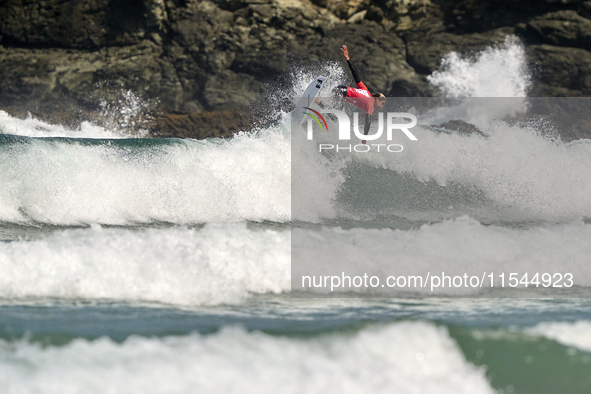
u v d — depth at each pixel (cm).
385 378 590
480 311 831
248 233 1066
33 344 622
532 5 4947
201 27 5044
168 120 4966
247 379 567
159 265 908
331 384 569
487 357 654
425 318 776
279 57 5006
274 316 775
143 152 1845
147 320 735
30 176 1688
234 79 5059
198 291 867
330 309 826
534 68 4891
